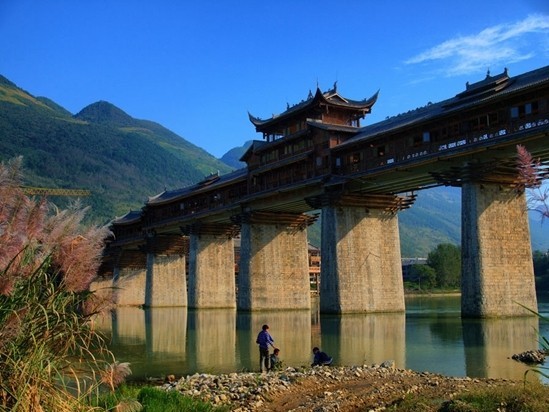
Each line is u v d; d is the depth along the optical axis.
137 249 110.56
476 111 44.69
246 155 73.69
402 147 51.75
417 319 53.03
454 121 46.62
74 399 9.23
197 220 83.12
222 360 31.62
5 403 8.34
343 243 57.94
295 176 64.94
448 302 95.38
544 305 65.50
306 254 75.44
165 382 24.22
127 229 109.56
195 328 52.16
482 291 43.38
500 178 45.22
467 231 44.34
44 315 8.45
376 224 60.47
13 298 8.23
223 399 18.50
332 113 64.31
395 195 61.25
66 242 8.34
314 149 61.91
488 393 15.43
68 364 9.38
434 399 16.95
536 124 40.22
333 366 26.38
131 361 31.41
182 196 88.75
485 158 44.03
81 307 8.85
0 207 8.05
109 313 9.20
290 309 72.50
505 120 42.56
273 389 19.78
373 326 46.94
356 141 55.59
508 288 44.47
